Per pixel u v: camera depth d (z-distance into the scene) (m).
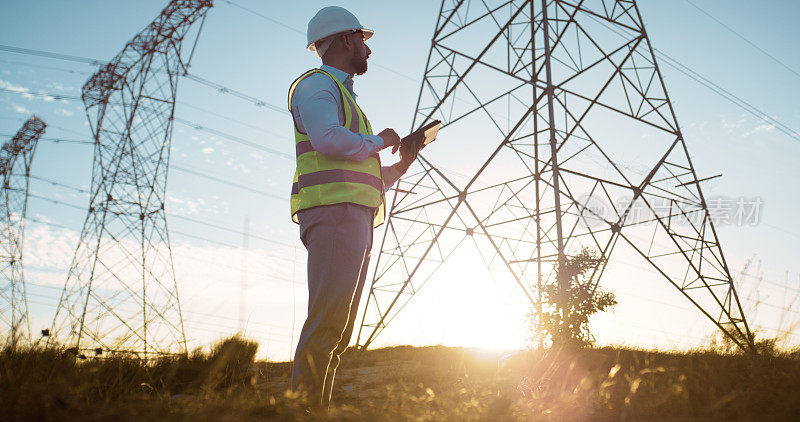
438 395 3.26
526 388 3.80
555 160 14.54
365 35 3.42
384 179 3.41
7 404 2.28
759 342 5.45
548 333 11.45
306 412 2.46
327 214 2.79
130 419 2.18
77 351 4.02
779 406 2.46
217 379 3.71
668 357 5.88
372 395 3.90
